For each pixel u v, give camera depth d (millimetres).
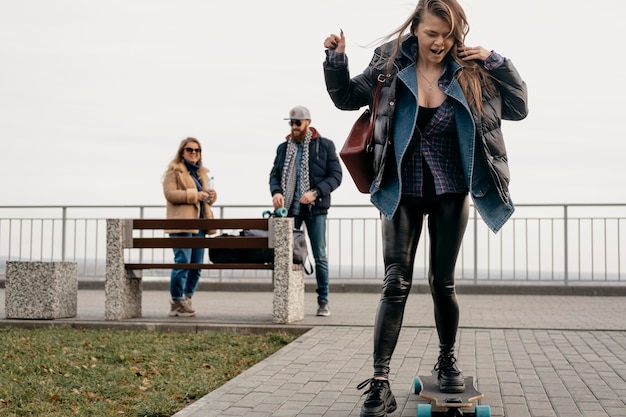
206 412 4734
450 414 4348
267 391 5312
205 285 15438
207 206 9602
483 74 4484
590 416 4617
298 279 8898
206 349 7133
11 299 8961
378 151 4508
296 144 9547
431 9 4379
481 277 14781
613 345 7203
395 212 4582
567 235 14523
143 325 8383
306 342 7305
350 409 4820
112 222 8867
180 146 9555
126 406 4965
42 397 5156
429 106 4488
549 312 10617
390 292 4543
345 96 4754
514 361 6406
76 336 7809
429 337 7680
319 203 9453
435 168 4508
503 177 4422
